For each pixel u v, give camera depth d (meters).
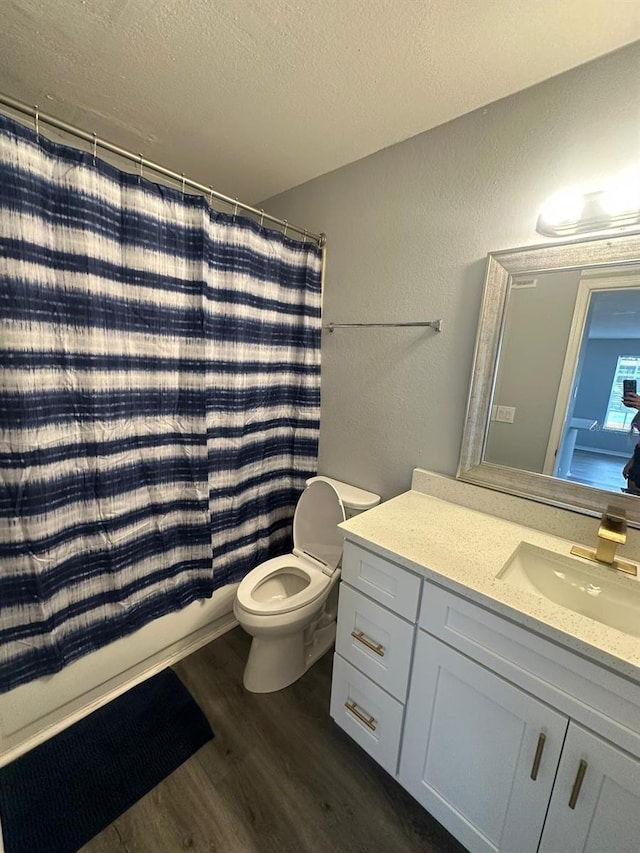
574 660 0.81
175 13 0.99
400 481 1.74
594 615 1.08
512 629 0.90
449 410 1.54
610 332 1.14
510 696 0.91
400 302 1.64
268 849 1.08
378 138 1.53
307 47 1.09
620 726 0.77
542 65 1.12
